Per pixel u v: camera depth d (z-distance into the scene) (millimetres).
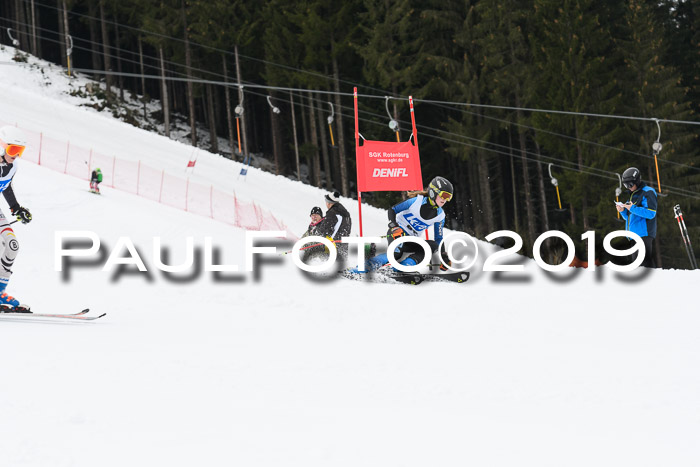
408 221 21609
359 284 20344
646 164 85500
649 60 88125
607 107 82562
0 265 13688
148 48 129875
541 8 86562
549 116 83250
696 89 99188
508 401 7688
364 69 91938
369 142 30266
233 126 123625
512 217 105750
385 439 6238
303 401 7566
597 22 85125
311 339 11656
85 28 133250
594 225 82938
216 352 10219
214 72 110000
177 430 6398
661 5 108188
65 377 8250
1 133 13945
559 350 10789
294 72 100125
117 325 12672
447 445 6090
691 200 82812
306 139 106062
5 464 5410
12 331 11438
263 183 74875
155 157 75125
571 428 6629
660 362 9719
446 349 10891
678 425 6672
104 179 57719
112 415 6816
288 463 5578
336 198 24328
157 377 8469
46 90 102438
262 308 15391
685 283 19844
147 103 118688
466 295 18156
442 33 93250
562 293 18453
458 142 87000
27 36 121312
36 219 35031
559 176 80750
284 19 101375
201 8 103125
